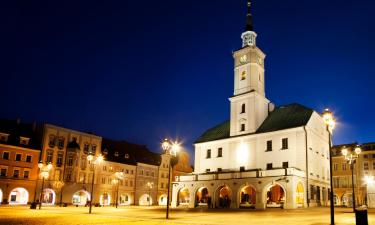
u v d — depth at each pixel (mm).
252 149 54750
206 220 24750
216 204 51812
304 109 53719
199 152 63531
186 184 57156
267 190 46250
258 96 57156
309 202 46312
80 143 74250
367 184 71875
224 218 26719
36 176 65125
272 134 52531
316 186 49906
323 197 52344
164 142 31656
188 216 29406
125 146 90125
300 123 49750
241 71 59438
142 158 90812
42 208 45125
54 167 68188
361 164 74125
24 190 63312
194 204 54906
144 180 87875
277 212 34469
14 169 61938
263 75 60656
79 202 71938
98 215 30297
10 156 61719
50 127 68812
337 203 75312
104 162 77938
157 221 23781
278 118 55438
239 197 49094
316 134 52938
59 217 27406
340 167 76688
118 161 82312
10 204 59969
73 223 21797
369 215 28344
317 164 51500
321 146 54469
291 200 43000
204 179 54625
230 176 51000
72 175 70250
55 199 67062
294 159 48969
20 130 67125
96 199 74688
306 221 22875
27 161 64188
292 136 50062
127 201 83250
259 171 47406
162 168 93688
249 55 58844
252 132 55031
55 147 69062
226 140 58875
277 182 44906
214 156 60594
